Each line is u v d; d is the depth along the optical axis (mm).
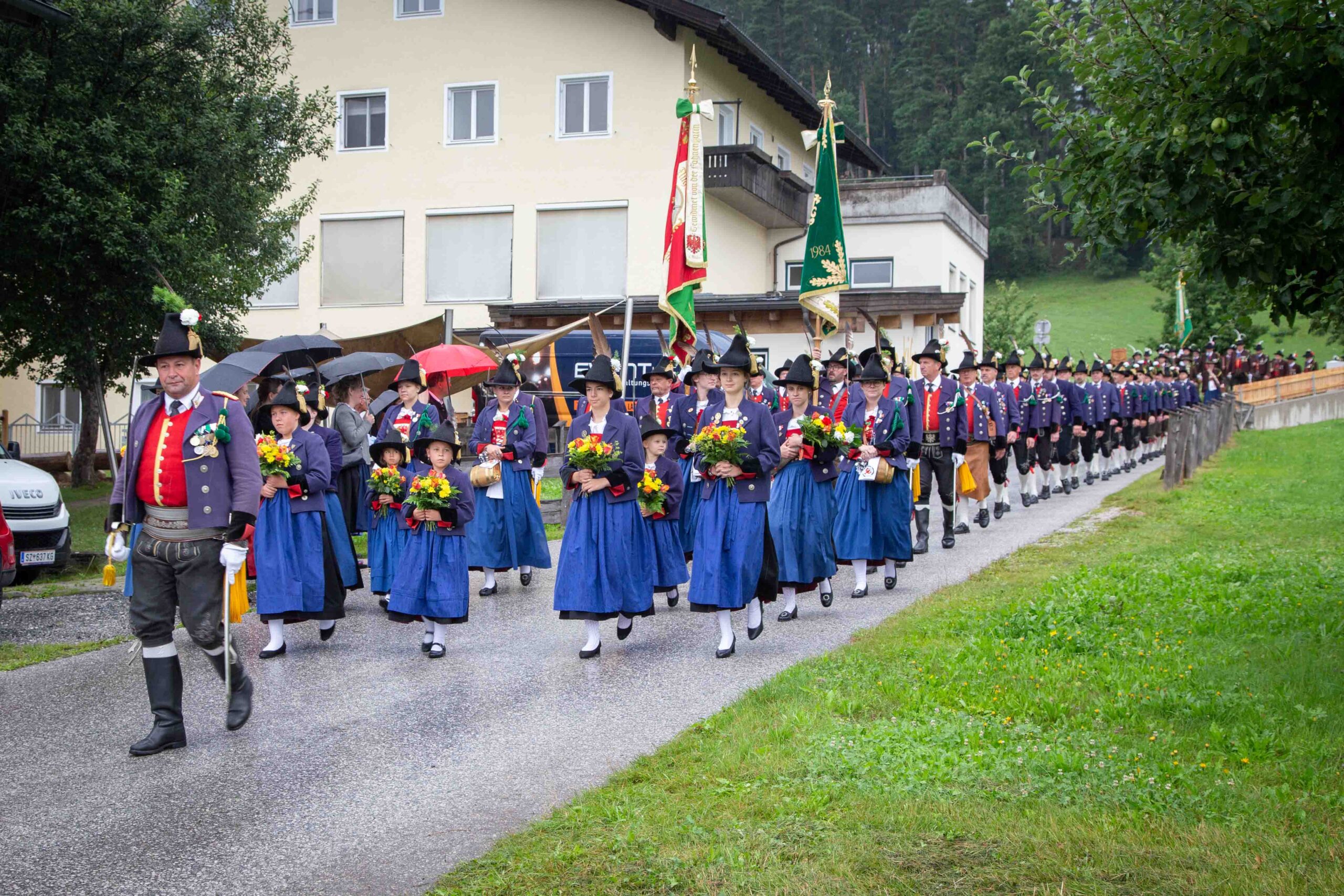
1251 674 7188
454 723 6910
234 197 18547
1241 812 4992
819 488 9641
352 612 10750
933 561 12820
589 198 28297
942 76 83062
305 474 8750
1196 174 6719
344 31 29703
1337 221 6488
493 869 4723
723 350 20531
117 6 15883
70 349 16938
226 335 18922
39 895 4625
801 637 9180
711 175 27531
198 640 6602
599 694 7516
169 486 6480
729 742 6176
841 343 27375
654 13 27188
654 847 4793
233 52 19734
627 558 8586
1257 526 14250
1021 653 7891
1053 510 17016
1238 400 35562
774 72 29922
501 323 24844
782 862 4590
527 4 28516
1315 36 6168
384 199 29609
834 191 14219
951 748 5891
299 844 5121
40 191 15250
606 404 8656
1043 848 4629
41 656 8805
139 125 16250
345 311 29891
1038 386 18031
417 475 10430
